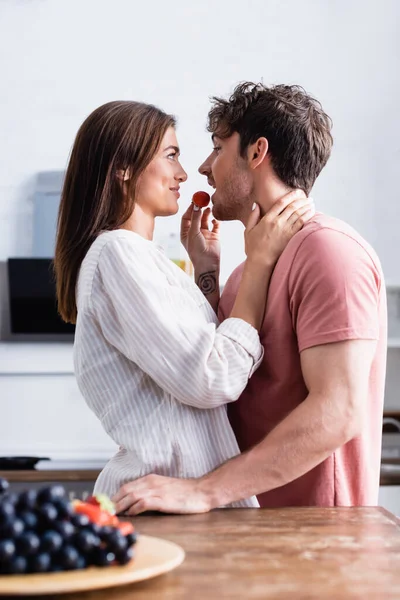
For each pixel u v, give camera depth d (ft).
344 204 15.31
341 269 5.41
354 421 5.28
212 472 5.27
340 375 5.28
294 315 5.61
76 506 3.63
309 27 15.37
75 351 5.74
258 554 3.89
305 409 5.27
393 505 12.70
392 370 15.16
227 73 15.25
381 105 15.39
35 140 15.01
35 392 14.67
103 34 15.11
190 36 15.21
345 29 15.39
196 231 7.27
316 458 5.25
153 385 5.55
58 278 6.01
